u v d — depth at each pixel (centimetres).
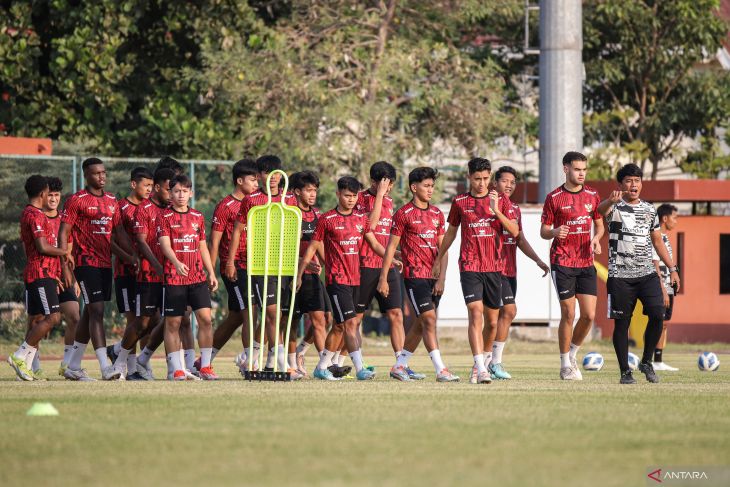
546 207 4650
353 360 4700
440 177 9988
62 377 4988
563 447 2550
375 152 9181
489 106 9975
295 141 9188
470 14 10869
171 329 4606
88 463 2341
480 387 4134
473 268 4416
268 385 4178
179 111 9744
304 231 4934
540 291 8994
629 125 12756
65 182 7869
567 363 4769
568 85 8900
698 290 9775
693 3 12106
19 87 9662
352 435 2720
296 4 10131
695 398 3703
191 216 4597
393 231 4497
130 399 3547
